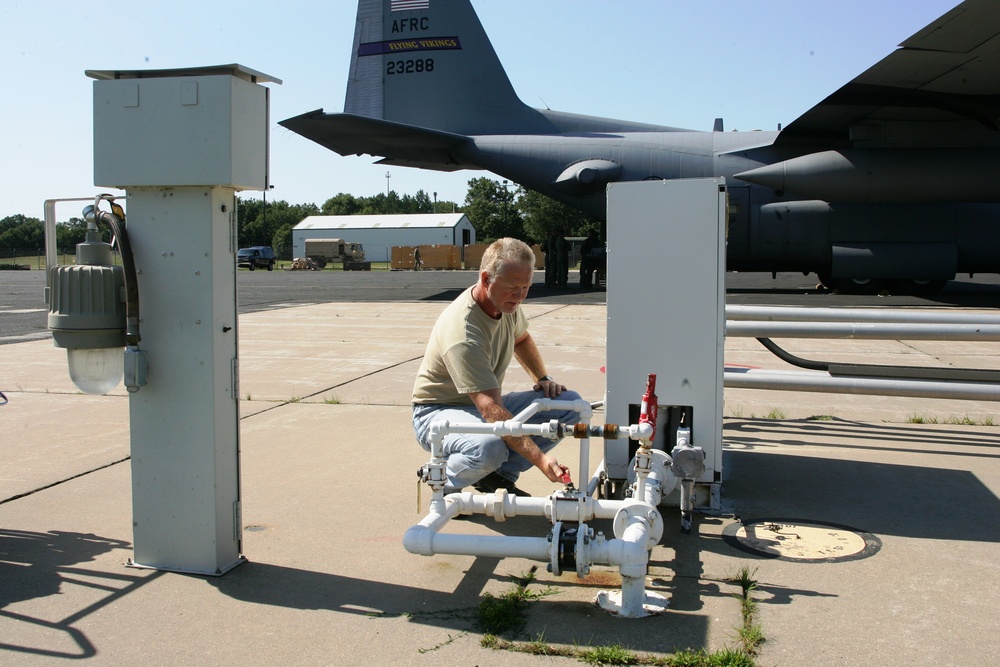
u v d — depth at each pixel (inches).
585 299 658.8
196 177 107.0
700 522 136.5
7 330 459.8
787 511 141.7
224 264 112.7
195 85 106.4
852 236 632.4
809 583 110.1
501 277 117.0
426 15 799.7
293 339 398.3
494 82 790.5
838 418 219.5
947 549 122.9
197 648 93.1
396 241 2546.8
